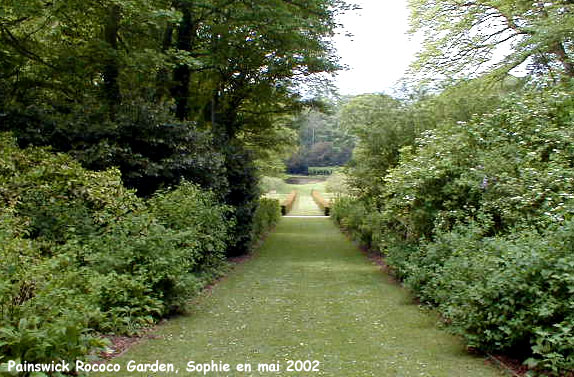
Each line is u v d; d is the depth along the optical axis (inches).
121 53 430.6
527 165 293.6
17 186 275.0
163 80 516.7
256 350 209.0
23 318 154.3
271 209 929.5
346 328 246.7
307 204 1882.4
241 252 563.5
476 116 362.9
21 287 172.4
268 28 516.4
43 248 247.1
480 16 572.4
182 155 406.3
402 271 345.1
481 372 182.2
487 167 304.0
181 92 543.8
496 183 294.4
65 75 454.0
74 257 229.9
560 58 485.1
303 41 555.5
